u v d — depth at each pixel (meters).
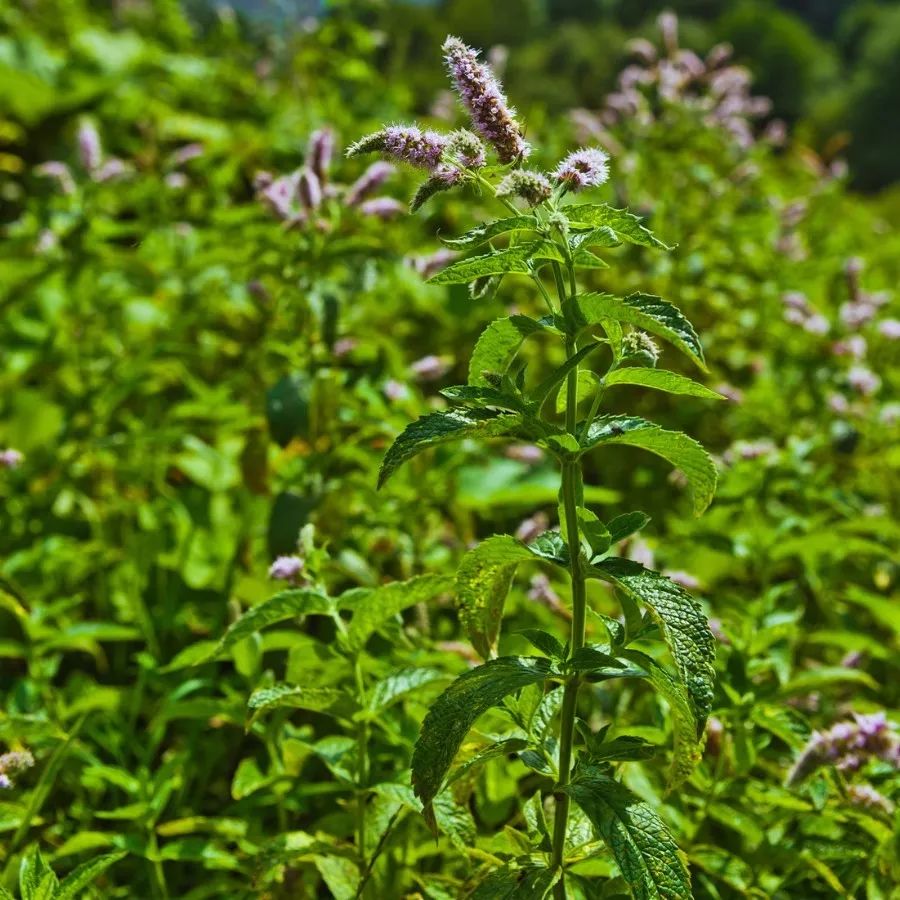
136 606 1.57
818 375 2.28
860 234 3.53
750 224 2.60
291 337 1.60
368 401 1.61
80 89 3.40
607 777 0.96
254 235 1.92
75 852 1.33
